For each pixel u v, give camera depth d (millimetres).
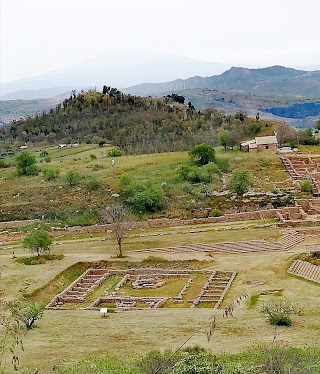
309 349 33438
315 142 134125
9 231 85562
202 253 69812
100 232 83438
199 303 52562
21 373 31703
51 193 99812
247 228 78062
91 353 36719
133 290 59125
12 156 177125
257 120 169250
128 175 100750
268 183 98938
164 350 35719
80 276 63656
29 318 43406
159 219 85562
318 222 78000
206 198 93000
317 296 50312
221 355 33000
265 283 55875
